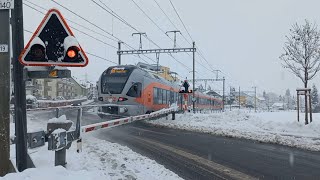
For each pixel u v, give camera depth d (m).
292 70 20.59
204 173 8.48
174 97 31.23
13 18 5.93
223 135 15.94
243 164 9.58
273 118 27.64
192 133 16.86
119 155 9.91
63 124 6.91
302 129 17.77
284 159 10.34
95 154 9.45
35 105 20.47
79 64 5.81
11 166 6.00
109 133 16.17
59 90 93.44
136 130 17.86
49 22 5.79
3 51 5.94
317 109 74.81
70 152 8.90
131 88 22.34
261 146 12.80
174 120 24.09
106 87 22.48
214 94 70.56
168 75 52.25
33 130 6.60
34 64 5.67
